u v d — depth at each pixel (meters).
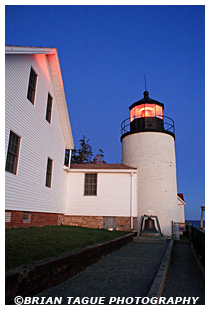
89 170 16.08
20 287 3.75
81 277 5.44
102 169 16.03
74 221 15.70
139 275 5.68
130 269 6.30
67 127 15.38
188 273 6.90
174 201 17.08
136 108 19.31
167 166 17.36
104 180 16.06
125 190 15.77
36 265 4.24
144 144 17.56
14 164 9.53
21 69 9.98
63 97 14.25
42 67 12.27
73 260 5.59
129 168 16.52
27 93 10.48
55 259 4.84
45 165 12.50
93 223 15.55
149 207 16.42
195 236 10.14
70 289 4.59
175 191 17.50
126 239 11.77
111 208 15.59
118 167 16.73
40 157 11.88
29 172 10.66
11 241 6.21
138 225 16.28
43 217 12.44
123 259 7.73
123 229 15.26
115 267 6.51
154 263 7.19
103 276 5.54
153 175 16.91
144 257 8.23
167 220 16.25
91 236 9.56
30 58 10.88
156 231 14.65
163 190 16.70
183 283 5.79
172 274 6.69
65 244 6.90
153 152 17.31
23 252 5.20
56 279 4.81
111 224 15.43
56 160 14.33
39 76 11.88
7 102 8.85
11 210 9.26
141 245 11.86
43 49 10.99
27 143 10.47
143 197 16.67
